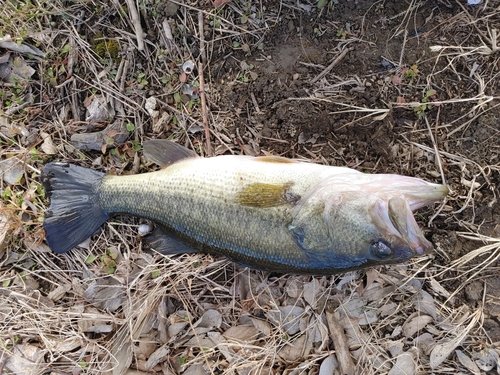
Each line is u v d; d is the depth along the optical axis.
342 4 0.55
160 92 0.57
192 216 0.48
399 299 0.56
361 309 0.56
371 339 0.55
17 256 0.57
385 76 0.55
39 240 0.56
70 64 0.57
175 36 0.57
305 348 0.55
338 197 0.43
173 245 0.52
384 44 0.55
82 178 0.53
